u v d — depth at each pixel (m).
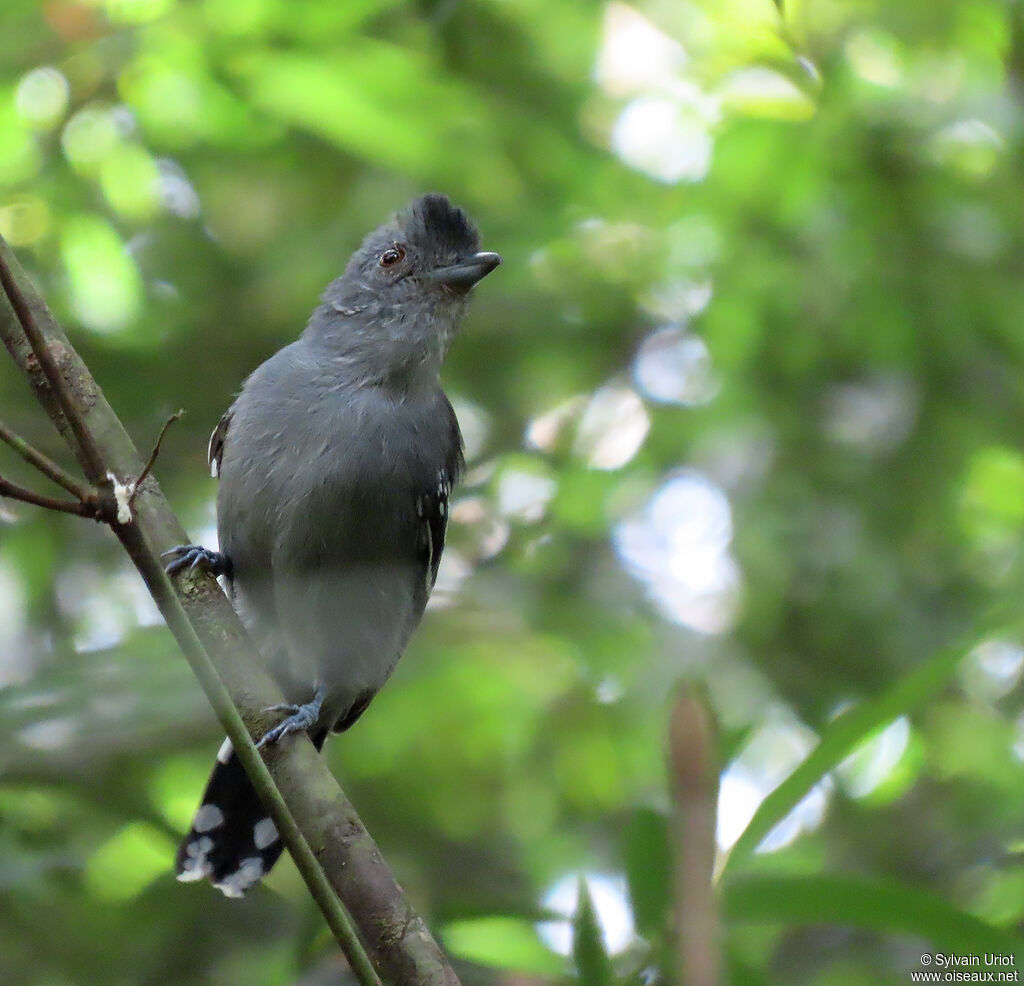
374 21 12.12
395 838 11.74
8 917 8.49
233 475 8.40
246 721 5.82
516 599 12.14
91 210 12.02
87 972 8.44
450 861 11.59
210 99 11.48
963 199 12.41
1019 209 12.53
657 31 12.49
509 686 11.69
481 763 11.98
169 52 11.31
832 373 12.94
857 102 11.91
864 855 11.51
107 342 11.94
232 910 8.66
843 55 11.98
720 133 12.20
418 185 12.37
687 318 13.21
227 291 12.66
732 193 12.31
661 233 12.62
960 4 12.06
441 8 11.54
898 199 12.31
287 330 12.51
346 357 8.67
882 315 12.27
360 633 8.57
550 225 12.46
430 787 11.95
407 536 8.64
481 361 13.30
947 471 12.66
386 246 8.94
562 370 13.38
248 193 12.71
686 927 2.69
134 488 4.39
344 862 5.39
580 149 12.61
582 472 12.80
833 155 12.06
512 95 12.56
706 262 12.45
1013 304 12.34
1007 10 12.02
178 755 9.59
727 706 11.54
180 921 8.59
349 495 8.33
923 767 12.25
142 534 4.32
